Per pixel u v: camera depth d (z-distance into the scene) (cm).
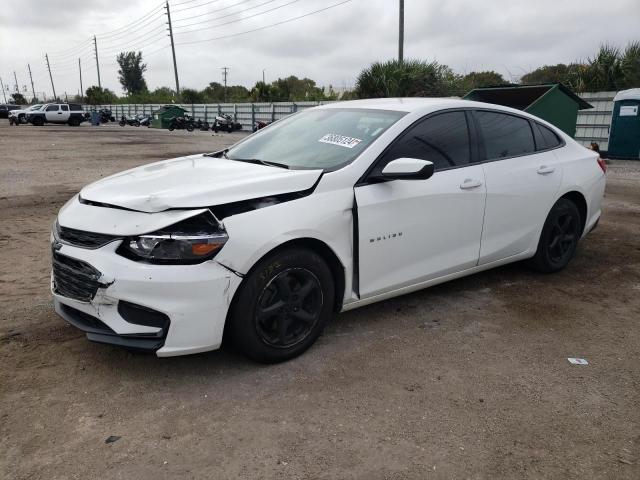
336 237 331
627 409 289
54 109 4031
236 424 269
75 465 238
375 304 423
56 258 311
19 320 382
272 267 305
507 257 451
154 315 283
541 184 456
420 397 295
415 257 377
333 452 250
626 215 771
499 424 273
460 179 394
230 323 303
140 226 282
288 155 379
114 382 304
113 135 2905
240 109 3588
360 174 344
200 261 282
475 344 360
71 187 995
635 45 1672
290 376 314
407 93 1995
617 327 391
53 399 286
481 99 1101
